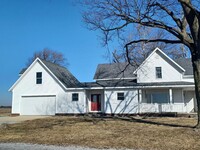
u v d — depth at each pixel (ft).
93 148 33.71
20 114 104.01
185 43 48.01
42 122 70.23
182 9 49.47
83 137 42.60
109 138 41.14
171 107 91.76
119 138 40.88
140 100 95.20
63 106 101.14
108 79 112.37
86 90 102.83
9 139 42.16
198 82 47.52
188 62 107.55
